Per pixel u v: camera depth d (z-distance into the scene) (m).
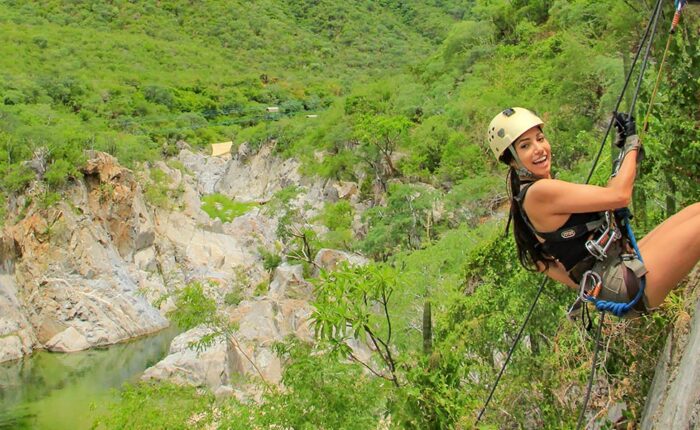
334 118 75.62
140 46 148.75
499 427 8.13
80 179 49.84
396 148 59.75
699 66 6.28
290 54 166.25
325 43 171.75
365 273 8.39
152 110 117.25
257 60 161.75
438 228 42.47
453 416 7.86
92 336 42.78
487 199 41.69
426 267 20.95
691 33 6.38
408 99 69.19
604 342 7.04
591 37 46.66
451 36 73.94
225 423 11.42
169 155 107.44
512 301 9.60
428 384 8.19
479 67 63.56
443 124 55.91
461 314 10.94
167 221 58.88
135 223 52.38
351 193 62.28
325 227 54.34
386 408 8.63
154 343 43.06
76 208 48.66
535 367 8.41
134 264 51.78
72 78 115.12
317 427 9.65
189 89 134.38
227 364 25.34
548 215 3.90
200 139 114.81
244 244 60.00
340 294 8.23
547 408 7.80
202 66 149.88
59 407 29.69
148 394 13.67
